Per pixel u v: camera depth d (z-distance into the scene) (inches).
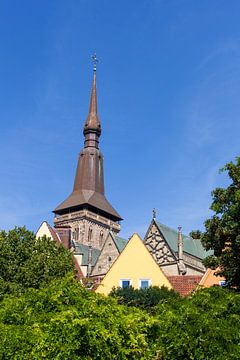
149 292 1379.2
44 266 1507.1
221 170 1180.5
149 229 2753.4
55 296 601.6
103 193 5575.8
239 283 1114.7
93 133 5762.8
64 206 5231.3
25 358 526.9
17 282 1488.7
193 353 590.6
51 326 543.8
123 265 1691.7
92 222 5147.6
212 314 633.0
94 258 3688.5
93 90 5989.2
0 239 1569.9
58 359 524.7
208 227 1174.3
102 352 541.3
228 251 1131.9
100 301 621.0
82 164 5610.2
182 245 2689.5
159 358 611.2
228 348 581.6
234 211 1107.9
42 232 2249.0
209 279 1617.9
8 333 543.2
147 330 635.5
